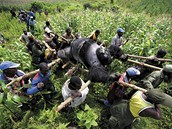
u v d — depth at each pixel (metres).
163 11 17.69
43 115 4.11
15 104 4.11
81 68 5.16
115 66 5.59
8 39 10.06
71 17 9.88
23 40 7.09
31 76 4.13
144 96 3.27
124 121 3.67
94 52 4.02
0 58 5.85
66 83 3.92
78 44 4.31
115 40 5.82
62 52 5.00
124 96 4.19
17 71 4.09
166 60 4.56
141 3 22.06
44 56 5.41
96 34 5.10
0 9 18.66
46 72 3.86
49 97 4.49
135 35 7.03
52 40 5.84
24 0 23.67
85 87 3.83
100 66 3.96
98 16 10.06
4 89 3.56
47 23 7.83
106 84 5.12
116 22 9.02
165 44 6.95
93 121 3.79
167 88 5.31
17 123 4.09
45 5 21.55
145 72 4.73
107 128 4.16
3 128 3.98
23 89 4.10
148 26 8.76
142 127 4.30
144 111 3.13
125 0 25.89
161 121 4.46
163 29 8.40
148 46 5.95
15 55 5.91
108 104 4.38
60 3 23.56
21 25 12.34
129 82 4.02
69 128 3.95
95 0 27.55
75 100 3.93
